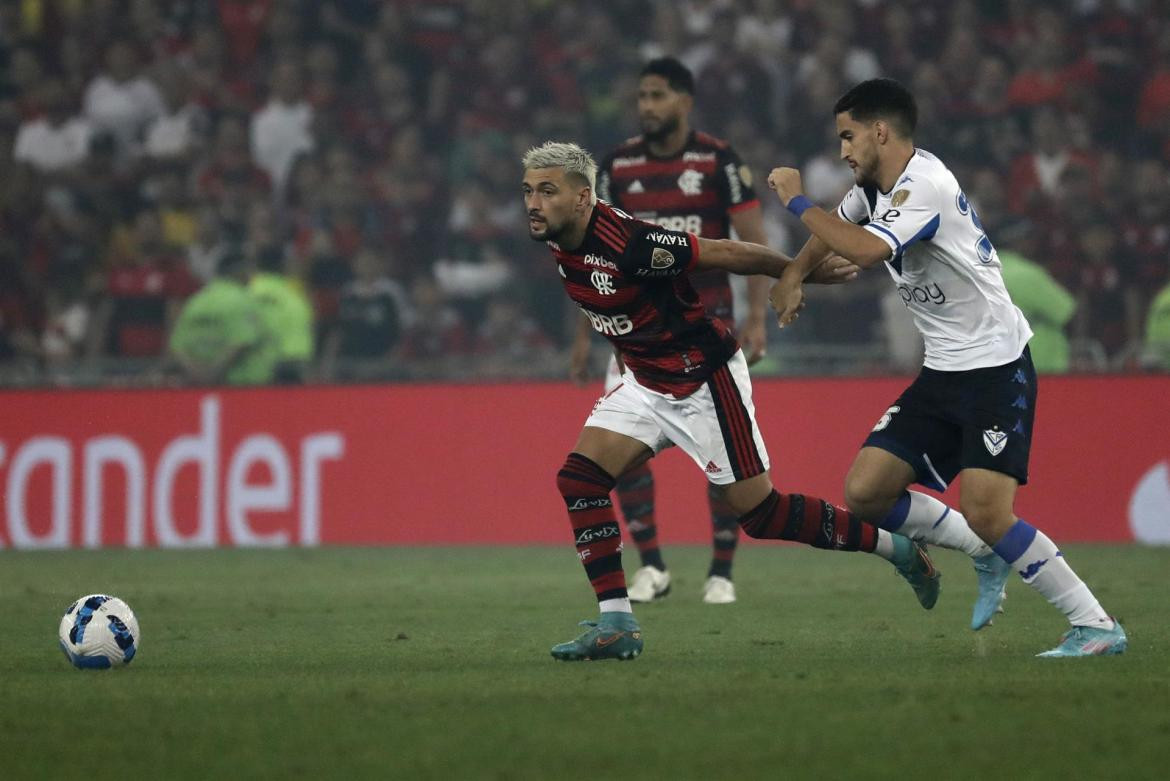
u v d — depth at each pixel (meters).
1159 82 58.03
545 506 45.00
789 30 60.62
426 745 13.78
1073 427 42.38
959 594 29.98
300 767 12.94
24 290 57.91
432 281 55.00
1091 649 19.52
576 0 63.12
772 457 43.62
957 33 59.06
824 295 51.34
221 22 64.31
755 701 16.00
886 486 20.25
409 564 38.69
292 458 46.22
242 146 60.62
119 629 19.55
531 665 19.44
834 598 29.47
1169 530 41.78
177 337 49.25
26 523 46.91
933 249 19.31
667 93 29.48
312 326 53.38
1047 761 12.91
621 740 13.92
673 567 37.59
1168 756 13.08
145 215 57.19
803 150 57.88
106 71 63.38
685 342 19.89
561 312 55.97
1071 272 52.25
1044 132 55.75
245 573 36.47
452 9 63.84
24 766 13.12
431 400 45.81
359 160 60.88
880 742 13.73
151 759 13.36
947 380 19.77
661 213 29.97
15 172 60.06
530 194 19.19
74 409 46.94
